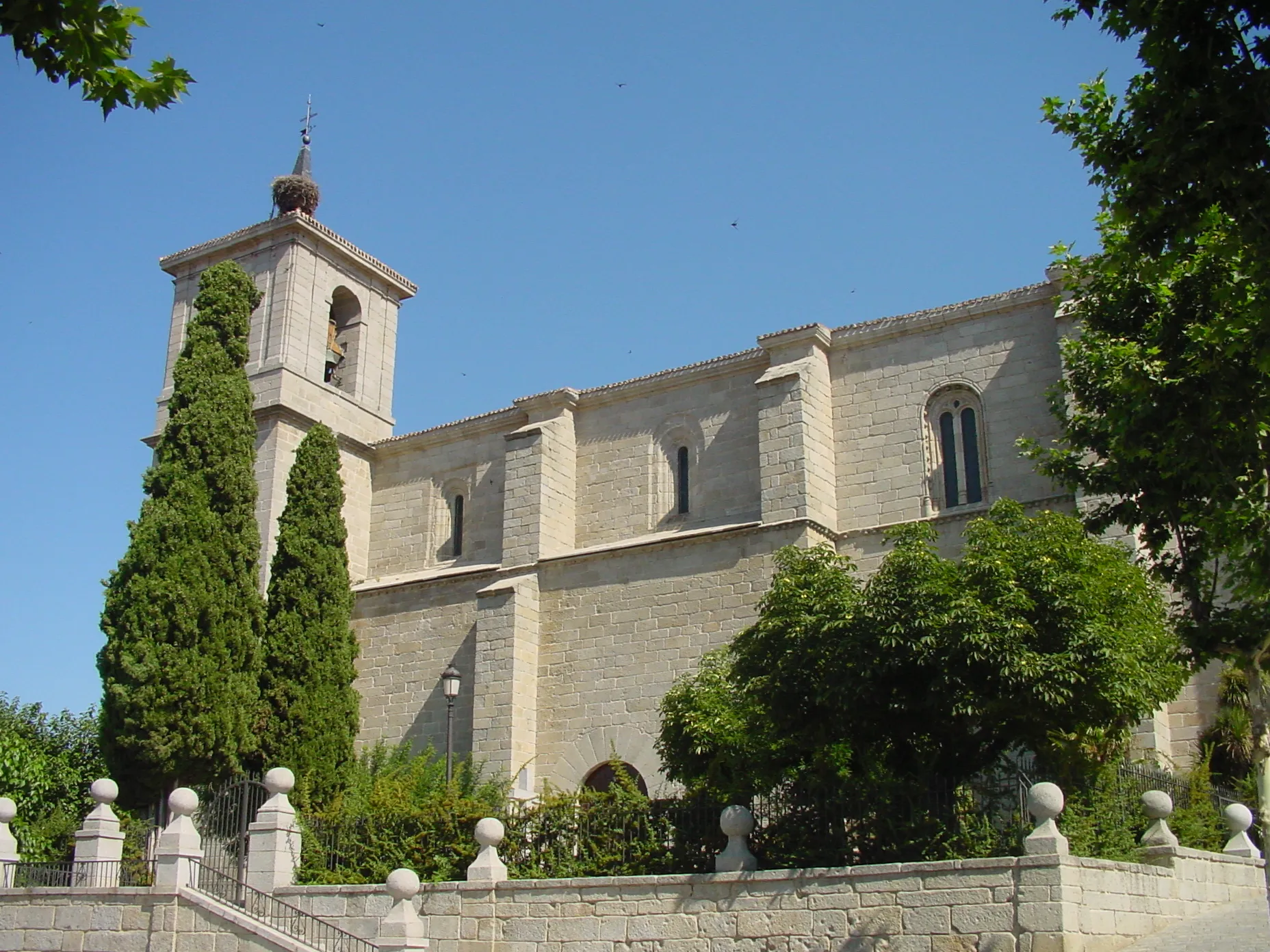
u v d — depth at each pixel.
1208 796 25.55
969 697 20.52
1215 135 12.67
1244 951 17.66
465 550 40.22
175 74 11.95
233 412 33.59
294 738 32.66
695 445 37.06
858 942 18.89
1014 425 32.75
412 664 39.03
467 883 22.28
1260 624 18.62
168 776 29.86
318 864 25.33
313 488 35.97
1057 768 21.70
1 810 26.64
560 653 36.22
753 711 23.83
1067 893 17.73
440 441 42.06
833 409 35.56
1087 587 20.95
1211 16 12.54
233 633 31.67
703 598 34.31
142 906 23.19
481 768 33.44
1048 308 33.06
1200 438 18.11
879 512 34.06
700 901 20.28
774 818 21.48
